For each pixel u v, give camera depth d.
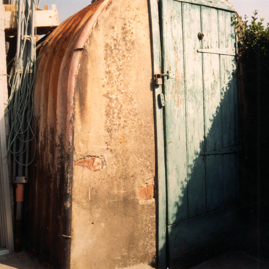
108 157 2.58
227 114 3.49
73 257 2.39
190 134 3.12
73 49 2.43
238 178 3.61
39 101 2.96
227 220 3.46
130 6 2.68
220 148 3.41
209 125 3.29
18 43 3.08
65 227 2.38
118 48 2.61
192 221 3.12
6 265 2.72
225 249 3.27
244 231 3.51
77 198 2.42
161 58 2.88
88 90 2.46
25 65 3.10
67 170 2.39
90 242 2.48
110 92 2.57
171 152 2.94
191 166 3.12
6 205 2.99
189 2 3.08
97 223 2.52
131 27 2.68
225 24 3.44
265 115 3.39
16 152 2.99
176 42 2.98
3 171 2.99
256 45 3.51
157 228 2.85
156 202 2.86
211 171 3.32
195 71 3.15
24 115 3.05
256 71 3.56
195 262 3.01
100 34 2.51
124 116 2.66
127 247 2.69
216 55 3.36
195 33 3.15
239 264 2.93
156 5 2.84
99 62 2.51
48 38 3.37
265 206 3.23
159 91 2.85
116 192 2.63
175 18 2.97
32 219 2.98
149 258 2.82
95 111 2.50
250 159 3.65
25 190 3.11
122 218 2.66
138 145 2.75
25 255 2.93
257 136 3.55
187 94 3.08
